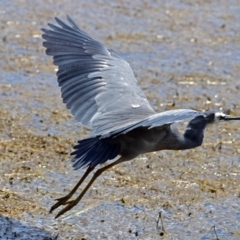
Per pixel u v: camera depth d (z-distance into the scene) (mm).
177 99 17609
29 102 17125
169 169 14422
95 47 12141
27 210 12703
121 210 12844
